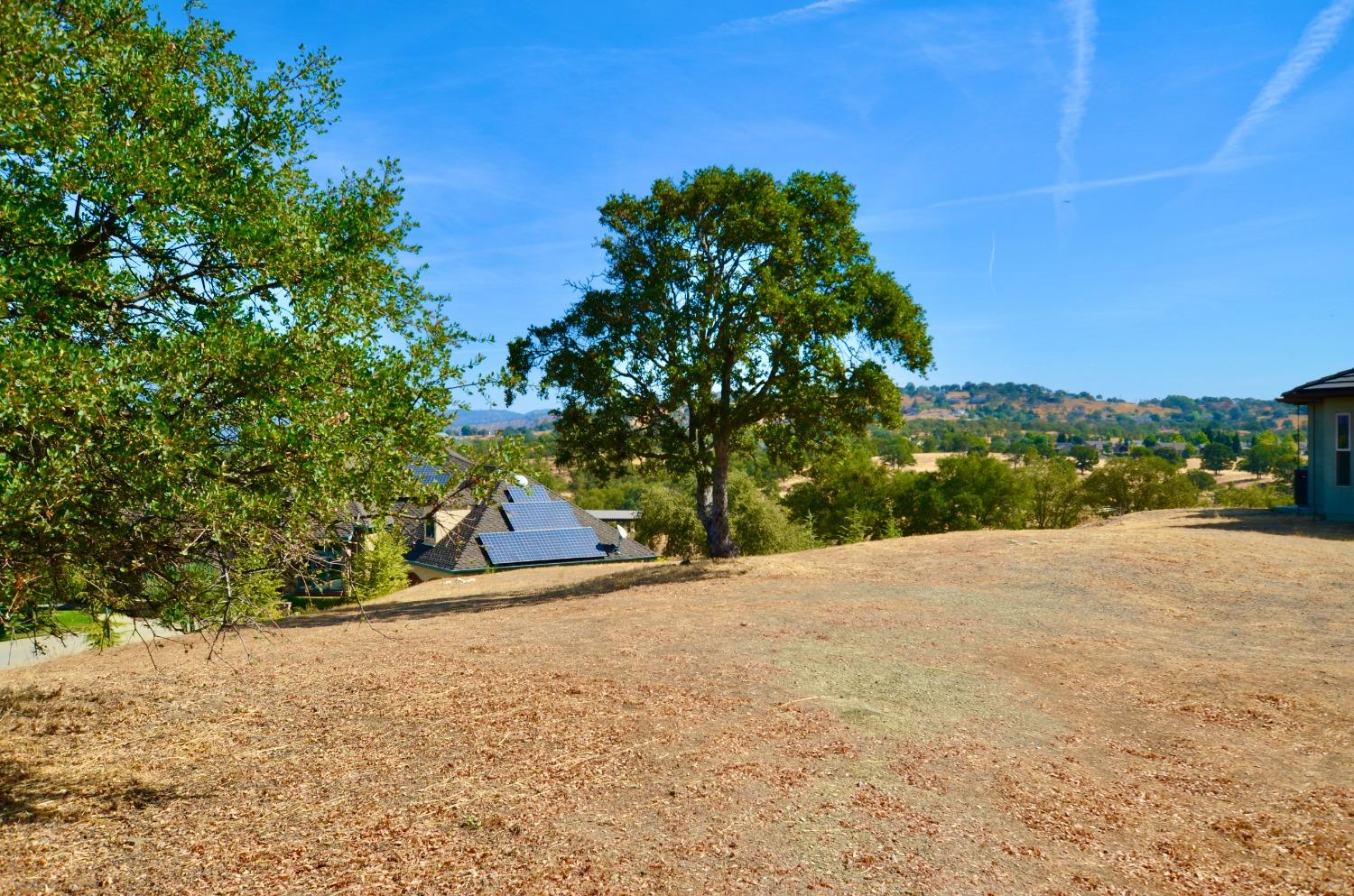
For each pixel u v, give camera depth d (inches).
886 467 2374.5
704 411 743.1
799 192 752.3
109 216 221.9
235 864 192.1
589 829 206.7
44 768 265.1
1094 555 655.1
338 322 224.8
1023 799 224.5
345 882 181.8
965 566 653.3
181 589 218.5
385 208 279.3
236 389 203.8
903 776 239.6
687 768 246.1
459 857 192.7
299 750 275.0
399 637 487.8
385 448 228.8
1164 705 303.7
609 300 759.1
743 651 394.9
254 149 270.1
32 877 186.5
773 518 1589.6
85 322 202.8
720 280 755.4
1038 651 388.5
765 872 185.3
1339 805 218.1
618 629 468.8
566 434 800.3
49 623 225.6
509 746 268.4
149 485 176.9
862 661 371.9
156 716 323.3
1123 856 193.9
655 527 1678.2
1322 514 772.6
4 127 183.5
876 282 714.8
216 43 275.4
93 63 217.2
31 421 162.2
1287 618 447.8
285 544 213.0
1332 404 762.8
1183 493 2111.2
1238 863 190.5
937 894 176.7
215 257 236.5
